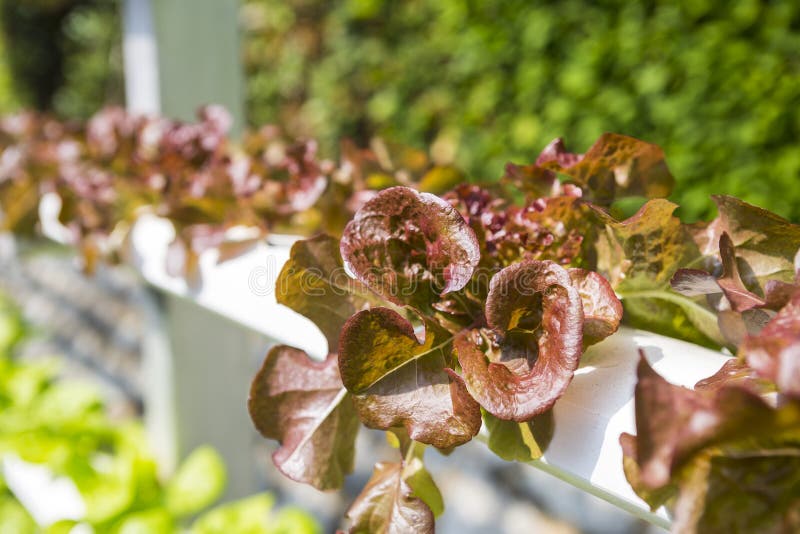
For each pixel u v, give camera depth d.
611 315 0.41
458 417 0.41
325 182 0.64
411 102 2.02
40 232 1.06
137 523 0.89
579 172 0.50
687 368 0.40
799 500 0.34
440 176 0.60
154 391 1.05
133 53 1.01
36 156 1.00
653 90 1.42
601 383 0.41
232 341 1.05
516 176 0.51
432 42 1.89
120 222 0.82
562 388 0.38
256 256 0.63
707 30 1.35
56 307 2.49
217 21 1.02
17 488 1.08
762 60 1.31
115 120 0.91
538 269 0.40
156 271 0.75
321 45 2.37
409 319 0.46
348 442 0.47
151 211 0.81
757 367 0.34
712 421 0.33
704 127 1.37
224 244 0.66
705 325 0.45
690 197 1.39
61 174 0.93
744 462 0.35
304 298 0.46
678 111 1.40
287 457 0.46
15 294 2.65
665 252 0.45
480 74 1.77
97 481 1.00
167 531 0.90
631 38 1.45
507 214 0.50
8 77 5.06
